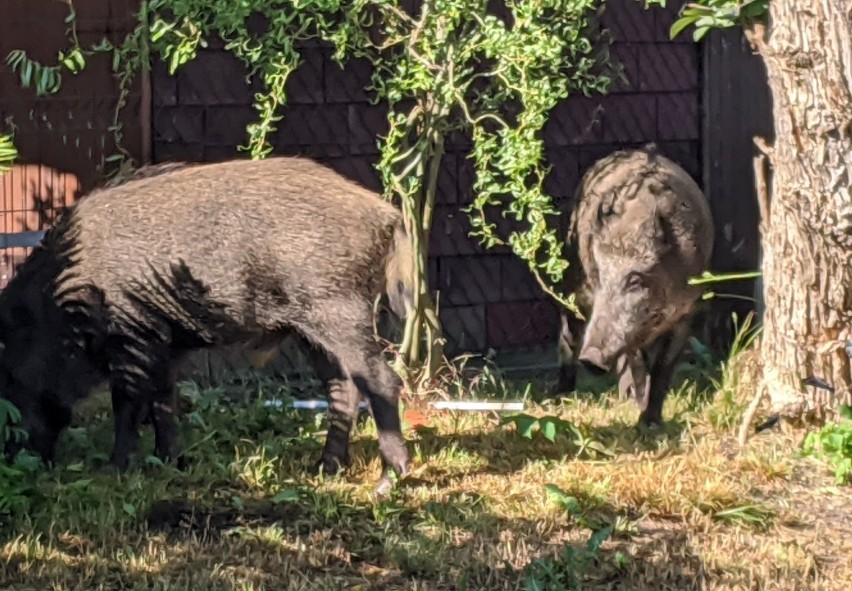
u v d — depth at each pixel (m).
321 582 5.13
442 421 7.39
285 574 5.25
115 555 5.34
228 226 6.17
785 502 6.18
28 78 7.61
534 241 7.56
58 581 5.08
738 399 7.53
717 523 5.95
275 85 7.50
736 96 9.52
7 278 8.17
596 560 5.41
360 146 8.61
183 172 6.38
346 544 5.57
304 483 6.30
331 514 5.85
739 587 5.15
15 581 5.07
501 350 9.05
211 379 8.12
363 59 8.58
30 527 5.56
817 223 6.86
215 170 6.32
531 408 7.78
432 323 7.86
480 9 7.53
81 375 6.55
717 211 9.51
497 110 8.09
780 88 6.84
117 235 6.31
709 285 9.30
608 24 9.18
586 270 7.52
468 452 6.86
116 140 8.05
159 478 6.32
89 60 8.08
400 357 7.68
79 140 8.12
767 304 7.23
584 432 7.12
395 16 7.69
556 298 7.68
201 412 7.41
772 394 7.20
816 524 5.96
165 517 5.84
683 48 9.46
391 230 6.23
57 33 8.07
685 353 8.73
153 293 6.27
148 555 5.36
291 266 6.11
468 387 8.29
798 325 7.08
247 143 8.37
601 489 6.19
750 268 9.55
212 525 5.76
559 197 9.16
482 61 8.59
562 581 5.25
